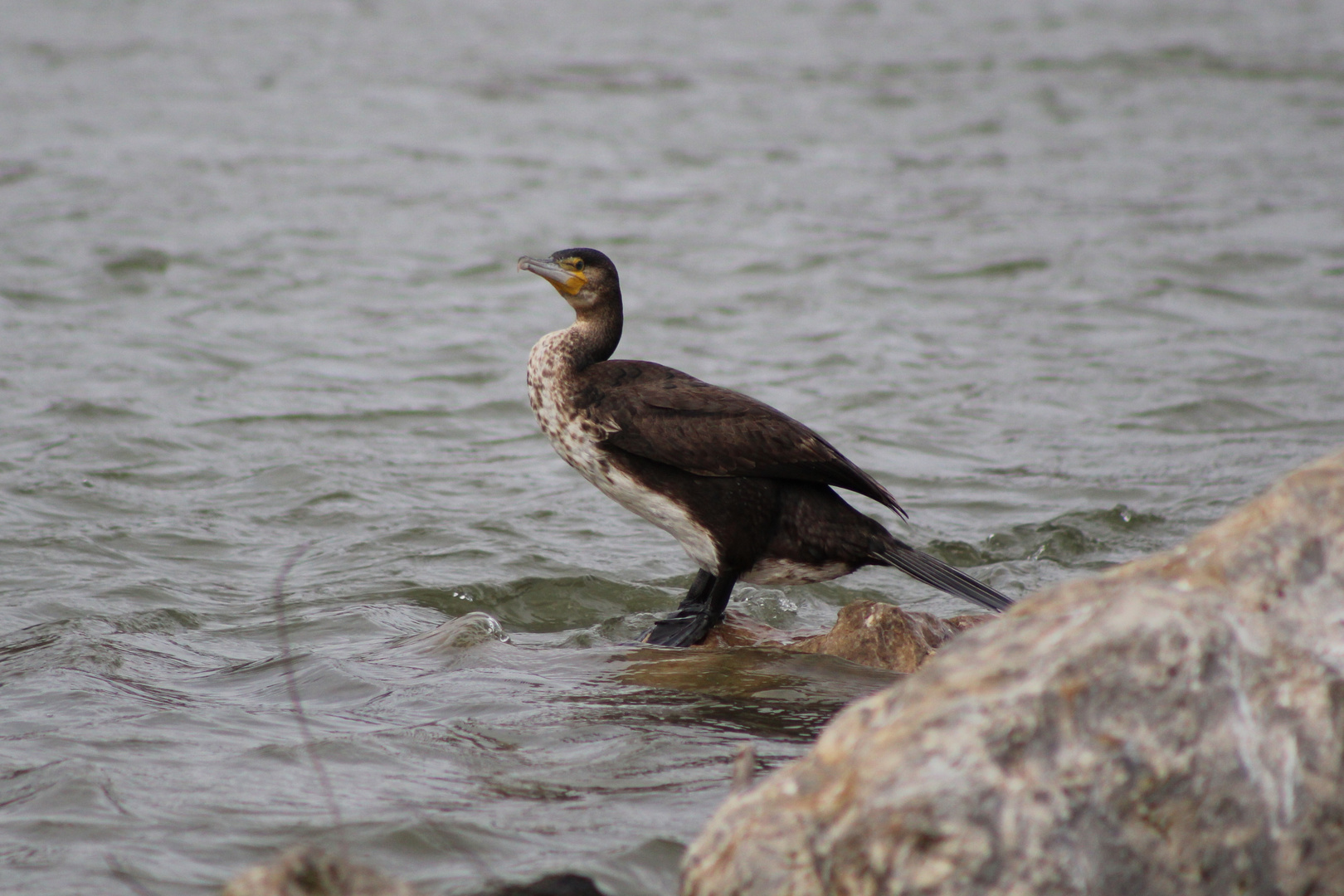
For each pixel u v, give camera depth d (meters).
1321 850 4.43
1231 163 31.16
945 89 40.41
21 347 17.11
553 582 10.50
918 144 33.66
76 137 31.62
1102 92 39.94
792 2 56.59
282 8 52.28
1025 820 4.16
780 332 19.25
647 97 38.94
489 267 22.66
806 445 9.12
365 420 15.08
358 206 26.59
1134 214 26.38
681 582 10.77
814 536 9.29
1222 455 13.86
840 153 32.50
